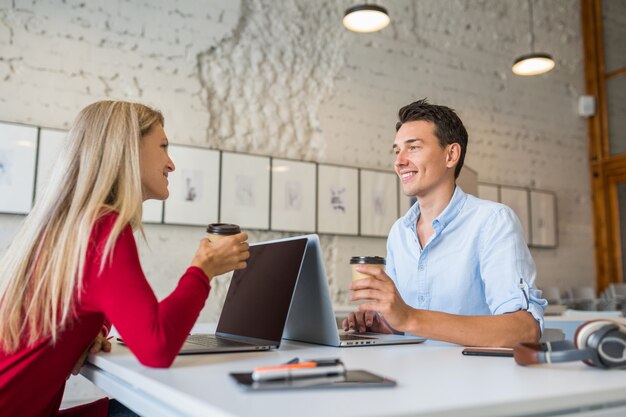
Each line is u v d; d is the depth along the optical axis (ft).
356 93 15.35
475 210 4.78
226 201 13.06
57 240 2.98
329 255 14.42
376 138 15.49
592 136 20.07
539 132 18.84
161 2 12.91
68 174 3.16
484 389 1.98
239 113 13.67
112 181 3.08
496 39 18.26
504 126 18.04
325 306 3.73
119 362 2.80
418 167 4.95
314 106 14.71
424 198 5.08
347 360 2.87
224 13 13.61
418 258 5.05
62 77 11.75
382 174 15.26
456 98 17.11
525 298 3.97
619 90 19.81
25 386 2.89
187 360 2.86
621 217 19.54
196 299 2.77
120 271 2.67
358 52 15.53
